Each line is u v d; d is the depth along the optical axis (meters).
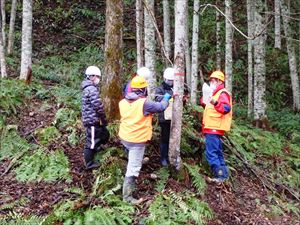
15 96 6.56
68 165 4.90
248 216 4.64
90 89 4.61
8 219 4.05
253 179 5.57
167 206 4.17
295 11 13.12
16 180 4.78
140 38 7.09
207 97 4.82
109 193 4.25
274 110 10.36
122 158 4.84
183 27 4.30
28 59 7.49
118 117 5.39
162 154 4.83
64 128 5.65
